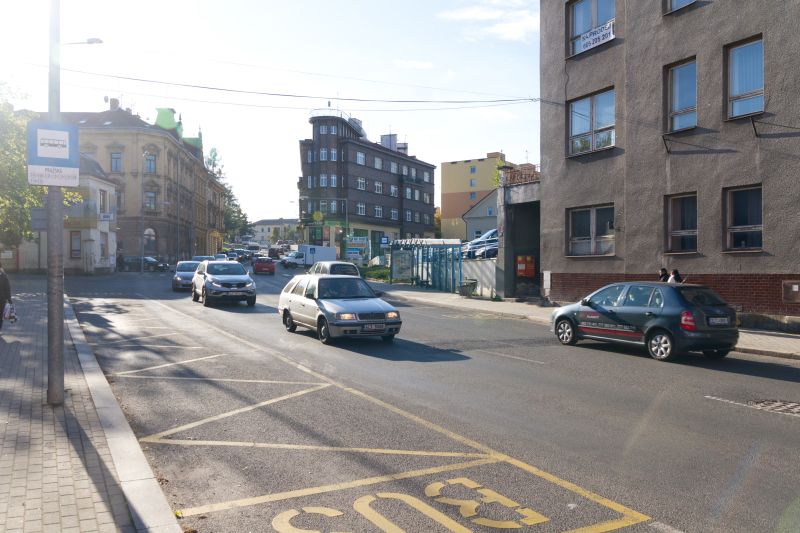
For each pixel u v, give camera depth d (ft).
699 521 14.85
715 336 38.29
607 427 23.20
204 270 81.51
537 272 90.53
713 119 57.00
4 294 47.73
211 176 315.17
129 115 223.30
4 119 105.81
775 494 16.60
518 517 15.08
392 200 291.79
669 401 27.61
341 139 261.44
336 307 44.73
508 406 26.43
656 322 39.24
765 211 52.90
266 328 54.34
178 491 16.92
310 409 25.86
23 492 15.93
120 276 156.46
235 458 19.66
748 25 53.98
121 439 20.49
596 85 70.95
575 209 75.05
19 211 111.86
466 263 101.60
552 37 77.46
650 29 63.21
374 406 26.35
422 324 59.82
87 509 14.93
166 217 220.02
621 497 16.37
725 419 24.49
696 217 59.36
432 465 18.93
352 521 14.88
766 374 34.81
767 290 53.01
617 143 68.03
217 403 26.94
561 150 76.33
